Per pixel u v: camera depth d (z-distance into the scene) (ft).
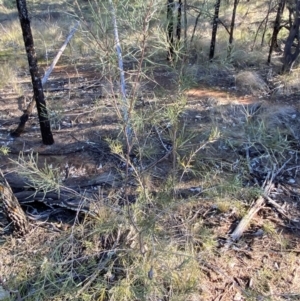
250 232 8.91
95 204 8.63
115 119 13.20
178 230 8.43
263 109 13.35
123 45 6.44
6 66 18.17
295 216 9.34
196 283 7.36
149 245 7.56
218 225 9.04
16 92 16.30
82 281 7.45
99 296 7.32
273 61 18.20
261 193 8.95
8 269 8.09
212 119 12.46
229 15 22.56
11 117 14.15
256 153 11.33
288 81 15.42
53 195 9.53
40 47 20.35
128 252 7.48
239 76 15.65
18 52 20.74
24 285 7.61
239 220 9.15
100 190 9.93
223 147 11.45
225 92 15.25
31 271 7.86
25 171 8.01
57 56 14.01
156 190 9.54
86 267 7.55
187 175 10.14
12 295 7.38
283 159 11.16
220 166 10.71
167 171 10.19
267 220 9.22
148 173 9.82
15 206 8.68
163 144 10.58
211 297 7.48
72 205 9.37
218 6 14.66
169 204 8.00
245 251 8.43
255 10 24.21
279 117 12.95
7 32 23.89
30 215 9.40
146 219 7.63
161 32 6.38
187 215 9.04
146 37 6.12
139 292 7.04
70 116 13.67
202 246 8.34
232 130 12.08
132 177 10.03
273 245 8.57
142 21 5.90
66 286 7.14
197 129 11.74
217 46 17.76
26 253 8.41
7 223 9.30
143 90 11.19
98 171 10.85
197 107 13.80
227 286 7.70
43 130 11.89
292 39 16.12
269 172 10.61
